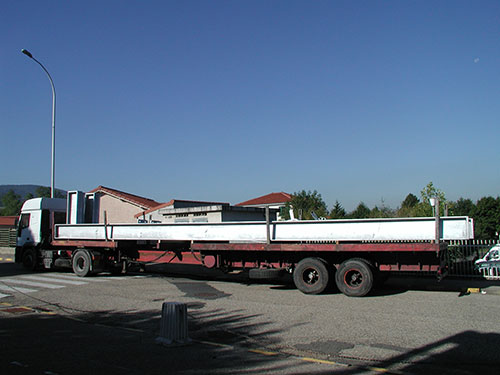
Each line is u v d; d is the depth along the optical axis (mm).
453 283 13969
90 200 20281
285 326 8312
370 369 5773
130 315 9656
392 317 8930
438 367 5844
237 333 7859
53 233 18500
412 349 6684
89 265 16641
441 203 18547
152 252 15930
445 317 8875
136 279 15969
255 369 5762
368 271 11406
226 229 13672
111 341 7285
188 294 12344
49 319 9273
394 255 11711
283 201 55469
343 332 7785
